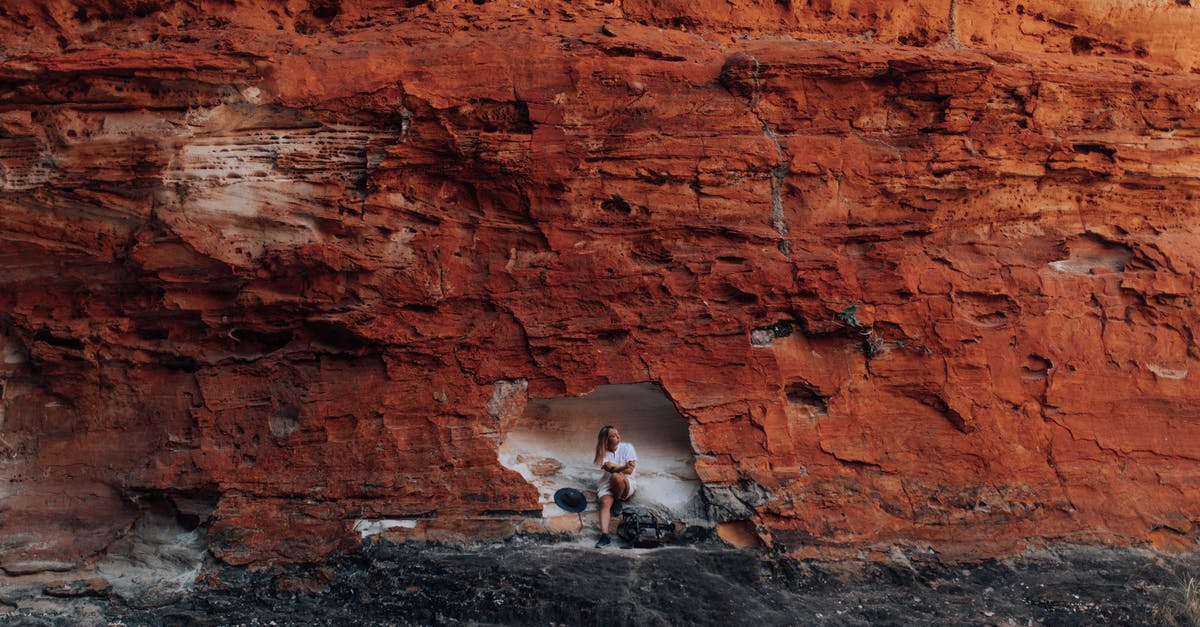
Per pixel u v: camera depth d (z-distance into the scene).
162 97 8.78
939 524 9.08
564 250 9.25
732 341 9.23
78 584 8.27
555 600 7.78
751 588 8.27
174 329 9.10
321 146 9.02
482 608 7.77
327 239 8.97
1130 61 11.38
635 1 10.55
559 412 9.67
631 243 9.41
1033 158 10.16
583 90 9.32
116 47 9.34
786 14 10.90
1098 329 10.10
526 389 8.99
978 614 8.23
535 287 9.12
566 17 10.23
